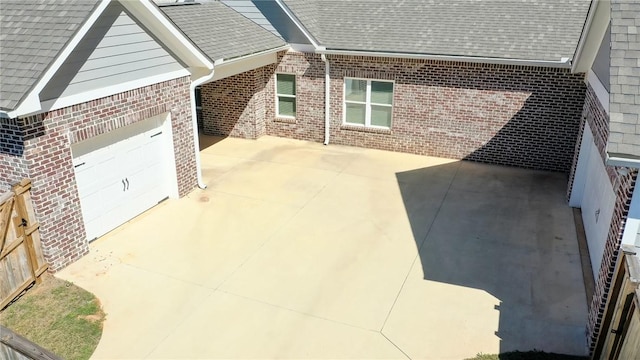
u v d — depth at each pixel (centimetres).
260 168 1484
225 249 1043
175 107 1205
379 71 1530
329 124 1667
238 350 762
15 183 880
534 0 1491
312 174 1436
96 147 1030
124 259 1004
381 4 1639
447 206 1234
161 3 1477
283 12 1568
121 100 1038
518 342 772
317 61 1602
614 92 632
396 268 973
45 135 885
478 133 1492
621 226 671
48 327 809
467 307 855
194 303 872
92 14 879
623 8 703
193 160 1307
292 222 1156
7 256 851
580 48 1067
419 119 1545
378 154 1598
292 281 933
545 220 1155
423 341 777
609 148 596
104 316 839
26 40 870
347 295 891
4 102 796
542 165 1455
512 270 962
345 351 758
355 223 1152
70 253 978
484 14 1500
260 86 1691
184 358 746
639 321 557
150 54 1091
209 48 1341
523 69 1373
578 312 839
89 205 1038
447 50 1423
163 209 1220
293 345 771
